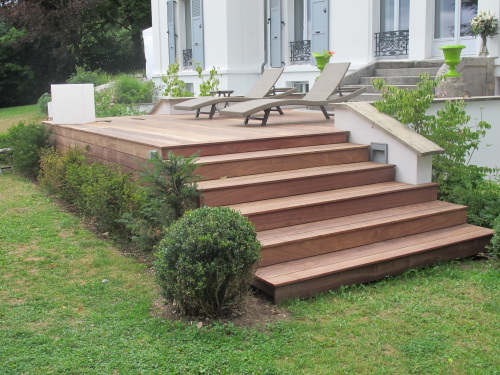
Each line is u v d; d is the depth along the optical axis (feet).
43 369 10.84
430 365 11.12
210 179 18.75
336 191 19.75
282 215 17.26
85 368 10.91
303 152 20.79
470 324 12.96
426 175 21.02
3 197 26.08
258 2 52.08
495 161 25.71
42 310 13.69
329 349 11.84
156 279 13.56
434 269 16.99
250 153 20.67
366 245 17.51
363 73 38.96
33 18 84.94
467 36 36.65
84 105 31.68
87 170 22.94
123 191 19.95
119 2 98.37
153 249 17.29
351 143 23.24
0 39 87.40
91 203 20.63
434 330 12.67
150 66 73.97
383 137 21.84
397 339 12.27
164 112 40.27
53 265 16.89
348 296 14.78
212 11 52.60
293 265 15.61
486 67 32.37
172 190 16.69
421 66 36.55
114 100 55.11
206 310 13.00
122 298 14.53
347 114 23.52
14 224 21.26
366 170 20.76
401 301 14.46
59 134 30.78
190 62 59.62
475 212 20.56
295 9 49.55
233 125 27.63
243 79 52.19
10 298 14.43
